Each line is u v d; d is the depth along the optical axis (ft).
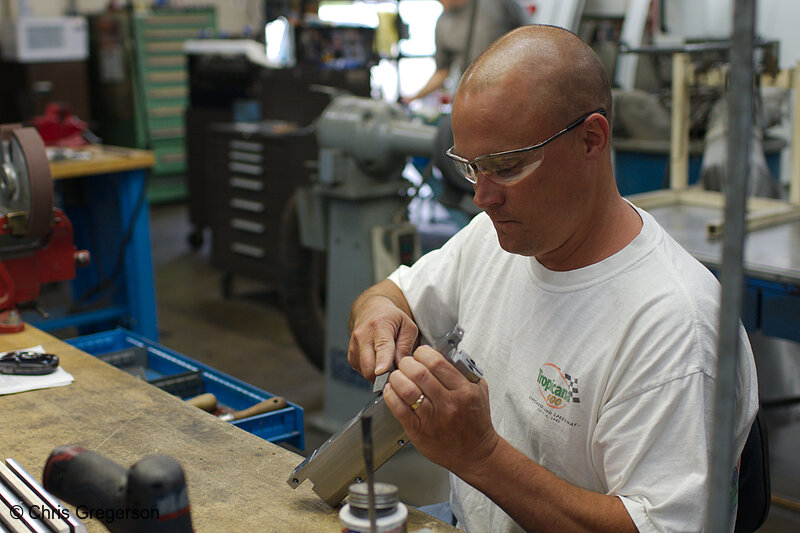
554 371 3.26
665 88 11.72
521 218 3.00
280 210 12.64
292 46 13.94
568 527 2.85
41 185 5.33
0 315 5.09
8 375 4.21
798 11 11.39
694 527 2.75
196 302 13.97
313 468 2.97
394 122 8.06
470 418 2.77
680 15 11.87
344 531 2.56
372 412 2.91
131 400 3.95
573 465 3.24
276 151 12.42
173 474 2.14
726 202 1.71
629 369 2.98
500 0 11.45
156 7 20.01
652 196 8.70
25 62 17.62
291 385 10.55
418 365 2.76
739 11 1.63
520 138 2.87
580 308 3.21
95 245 10.99
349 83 13.24
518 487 2.87
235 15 23.54
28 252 5.60
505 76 2.88
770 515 7.32
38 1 20.25
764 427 3.59
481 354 3.73
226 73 15.56
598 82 2.96
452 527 2.97
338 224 8.50
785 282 6.23
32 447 3.45
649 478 2.85
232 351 11.75
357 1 18.03
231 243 13.67
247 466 3.29
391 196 8.42
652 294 3.01
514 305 3.53
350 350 3.72
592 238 3.19
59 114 10.69
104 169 9.66
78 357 4.56
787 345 10.60
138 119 19.71
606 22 12.23
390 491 2.59
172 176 20.71
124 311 10.40
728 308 1.74
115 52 19.22
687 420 2.81
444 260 4.07
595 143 2.97
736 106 1.66
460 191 7.95
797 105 7.86
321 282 12.52
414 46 17.98
